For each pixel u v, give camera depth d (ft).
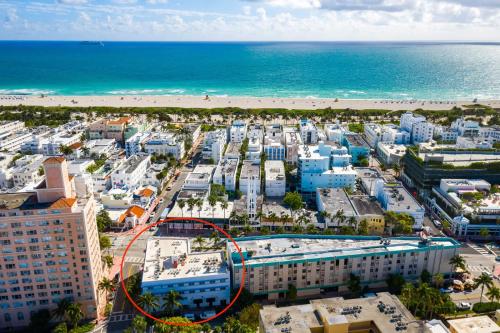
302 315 534.37
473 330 582.35
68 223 616.80
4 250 613.11
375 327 517.55
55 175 614.34
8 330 653.71
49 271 636.48
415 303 648.79
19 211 599.16
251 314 631.56
